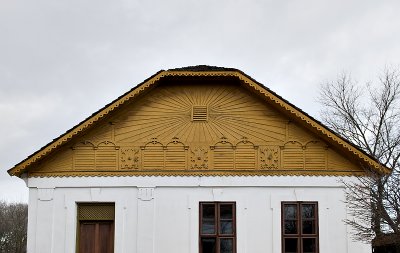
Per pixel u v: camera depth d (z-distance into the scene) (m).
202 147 24.44
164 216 23.94
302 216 24.03
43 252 23.80
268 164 24.25
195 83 25.02
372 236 23.20
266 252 23.69
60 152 24.48
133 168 24.30
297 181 24.09
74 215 24.08
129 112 24.80
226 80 24.73
